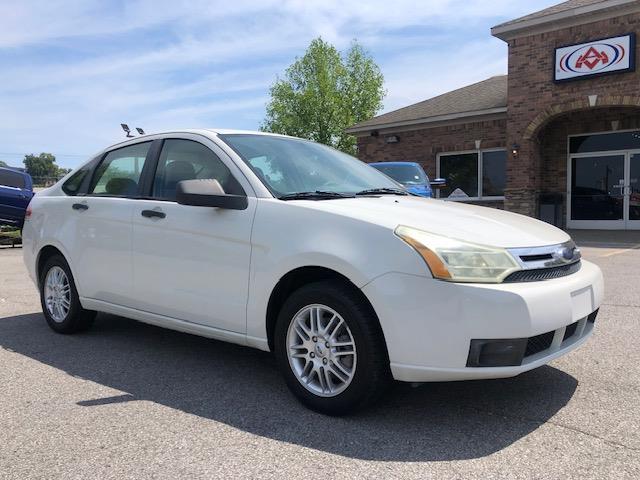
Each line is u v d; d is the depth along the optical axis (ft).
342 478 8.64
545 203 53.26
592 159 52.75
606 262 30.04
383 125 63.77
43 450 9.64
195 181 12.04
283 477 8.68
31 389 12.51
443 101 66.08
